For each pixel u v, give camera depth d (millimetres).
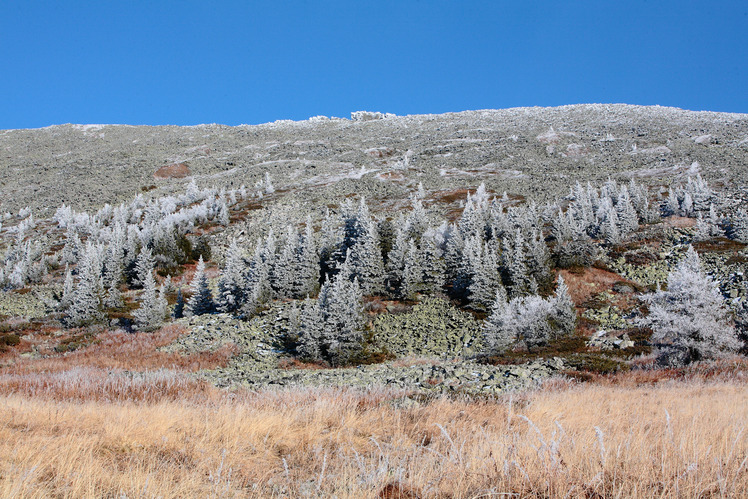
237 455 6977
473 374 17375
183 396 14164
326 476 6176
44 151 160250
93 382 16641
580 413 9375
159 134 184125
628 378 17234
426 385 15141
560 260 41031
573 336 27969
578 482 4926
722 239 44562
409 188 90688
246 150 148375
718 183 69938
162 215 76625
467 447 6656
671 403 10828
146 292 34906
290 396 12508
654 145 112375
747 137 107125
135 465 6465
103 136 184500
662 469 4949
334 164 119188
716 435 6434
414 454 6465
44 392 14891
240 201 84875
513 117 181750
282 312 34469
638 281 38562
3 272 55938
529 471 5203
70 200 96562
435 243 43500
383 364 25062
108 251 54062
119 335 33781
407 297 35219
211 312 37719
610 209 53156
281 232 63969
